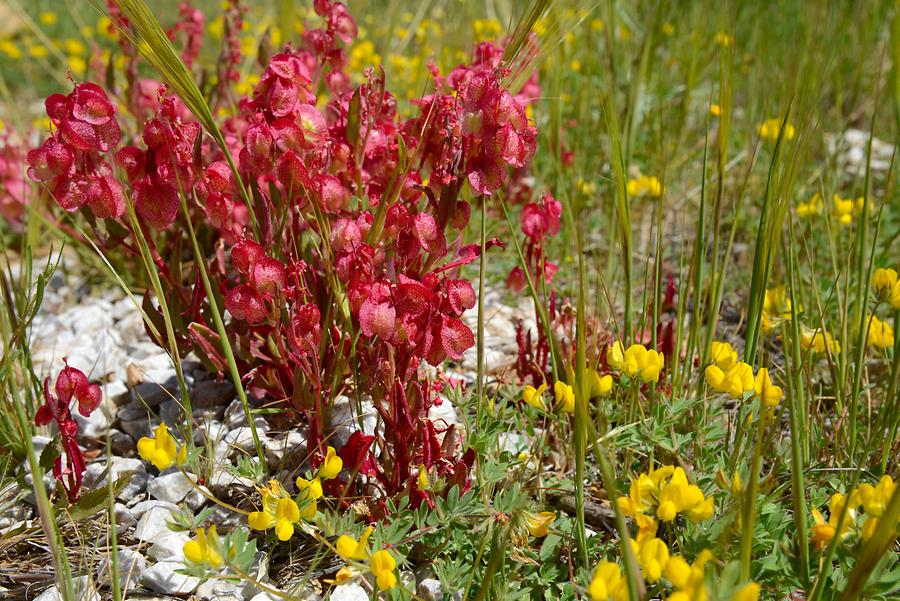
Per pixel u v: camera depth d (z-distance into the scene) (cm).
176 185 40
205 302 46
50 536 33
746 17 95
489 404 41
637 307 57
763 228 40
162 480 42
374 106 45
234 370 39
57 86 111
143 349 55
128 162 40
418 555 39
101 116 38
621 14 83
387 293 36
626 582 30
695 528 34
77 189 39
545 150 74
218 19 104
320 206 41
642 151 74
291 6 76
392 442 39
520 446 44
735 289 59
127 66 63
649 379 38
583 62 81
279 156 40
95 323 58
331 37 47
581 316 32
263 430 44
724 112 43
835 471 40
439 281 38
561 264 62
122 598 37
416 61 82
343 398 45
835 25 89
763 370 36
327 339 41
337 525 36
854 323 46
